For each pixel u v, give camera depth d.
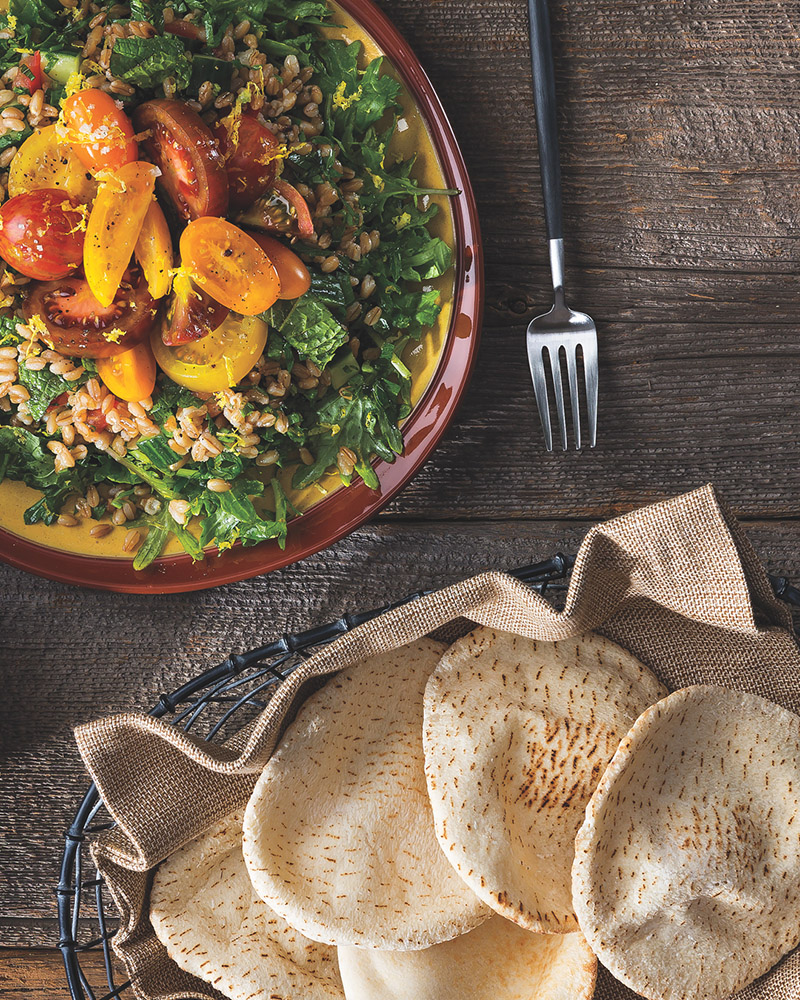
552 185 0.68
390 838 0.63
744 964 0.63
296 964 0.64
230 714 0.68
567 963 0.63
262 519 0.67
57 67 0.63
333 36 0.66
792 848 0.63
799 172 0.69
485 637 0.65
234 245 0.62
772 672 0.65
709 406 0.71
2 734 0.72
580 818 0.63
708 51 0.69
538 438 0.71
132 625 0.71
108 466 0.67
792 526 0.71
